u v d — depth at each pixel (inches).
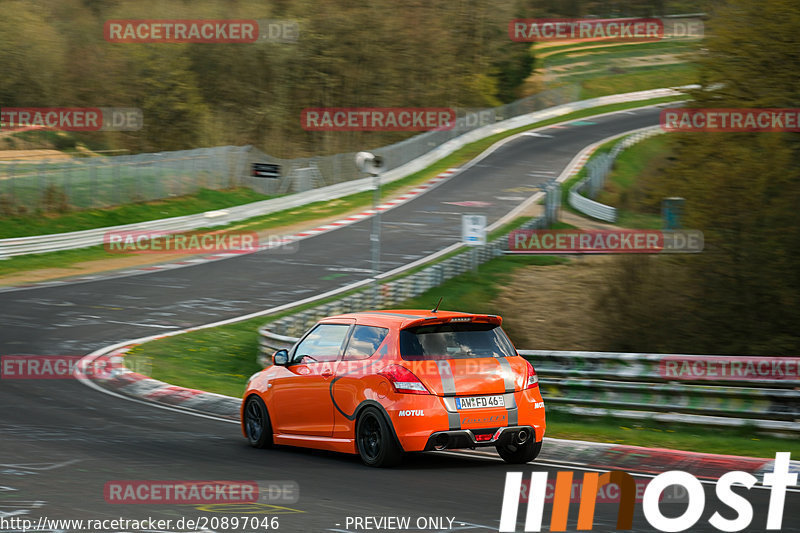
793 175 2610.7
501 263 4724.4
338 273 4539.9
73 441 1482.5
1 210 5398.6
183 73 7849.4
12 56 7549.2
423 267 4692.4
